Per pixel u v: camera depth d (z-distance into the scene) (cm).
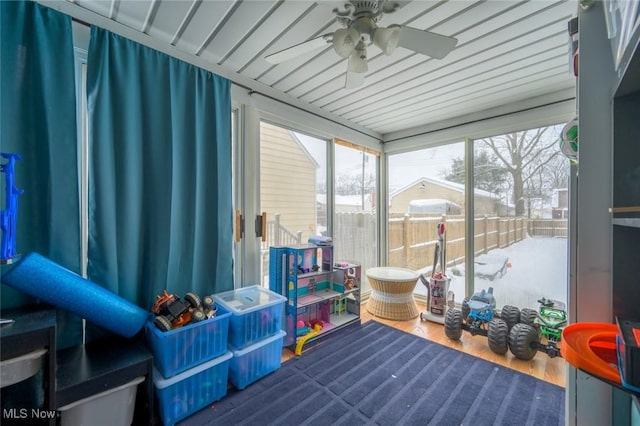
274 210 269
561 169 264
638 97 86
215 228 205
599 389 92
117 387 130
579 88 95
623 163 87
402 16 157
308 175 303
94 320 140
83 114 161
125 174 163
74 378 122
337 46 137
